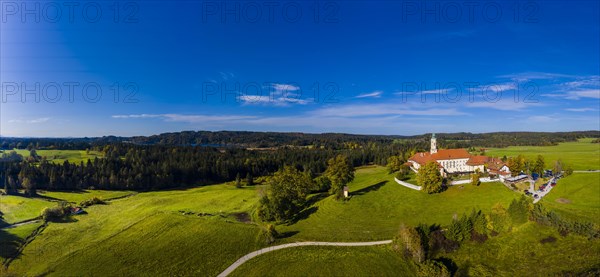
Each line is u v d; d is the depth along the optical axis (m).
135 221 100.50
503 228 77.69
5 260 77.69
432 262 65.25
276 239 81.25
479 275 64.75
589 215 86.31
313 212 100.00
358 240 77.44
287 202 99.44
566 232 75.25
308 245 76.50
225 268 69.44
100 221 104.81
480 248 73.00
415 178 125.62
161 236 87.12
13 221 104.69
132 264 73.12
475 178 107.00
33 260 77.62
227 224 93.50
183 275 67.88
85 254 78.62
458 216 87.25
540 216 80.00
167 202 127.44
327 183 127.00
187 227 92.31
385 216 92.06
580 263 65.19
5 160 189.00
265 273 66.25
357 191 114.94
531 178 118.62
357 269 65.38
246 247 78.31
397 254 69.94
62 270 71.94
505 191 101.81
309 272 65.25
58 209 108.19
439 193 103.94
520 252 70.88
